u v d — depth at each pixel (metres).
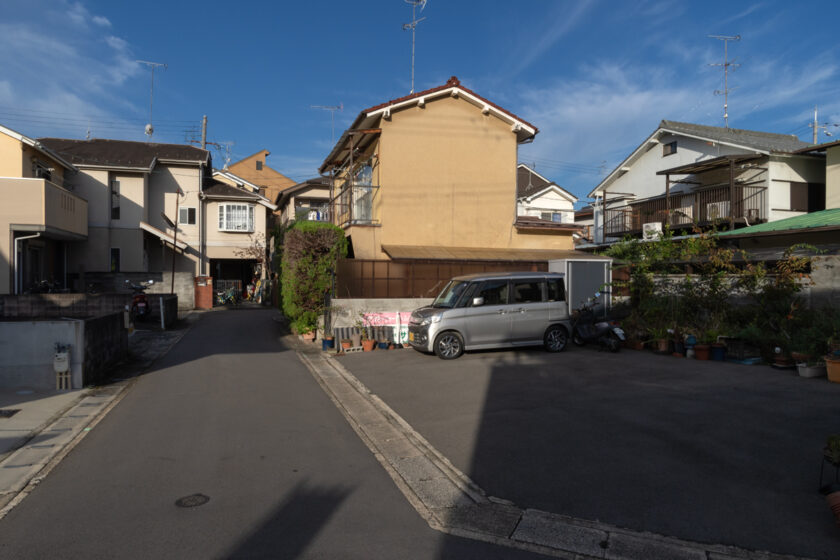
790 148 23.19
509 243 19.27
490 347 12.13
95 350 9.78
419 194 18.27
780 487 4.66
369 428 6.93
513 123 19.09
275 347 14.48
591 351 12.78
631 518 4.18
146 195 27.70
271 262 31.38
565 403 7.72
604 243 31.14
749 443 5.77
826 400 7.54
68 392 8.73
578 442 6.00
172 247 27.92
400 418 7.27
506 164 19.25
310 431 6.67
